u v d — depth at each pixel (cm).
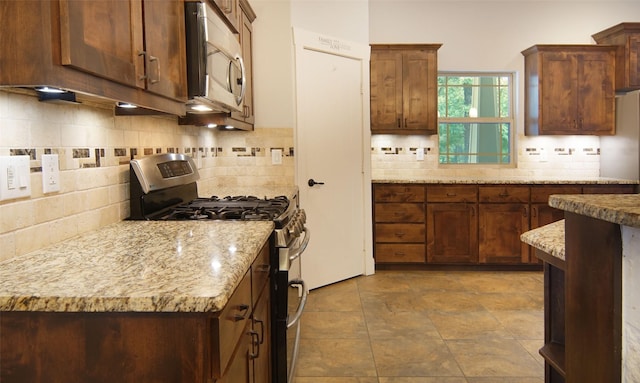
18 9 92
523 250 409
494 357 245
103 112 171
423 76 423
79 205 153
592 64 423
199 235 147
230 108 215
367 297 344
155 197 200
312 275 361
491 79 466
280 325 183
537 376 224
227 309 97
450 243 410
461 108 466
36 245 130
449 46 451
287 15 342
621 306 95
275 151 345
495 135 468
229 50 204
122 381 85
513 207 406
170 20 156
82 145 156
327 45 363
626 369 94
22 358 85
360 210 399
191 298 83
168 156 221
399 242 411
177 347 84
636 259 91
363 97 394
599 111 427
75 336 85
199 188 291
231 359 102
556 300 145
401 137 452
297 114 346
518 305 325
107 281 93
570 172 457
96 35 107
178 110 170
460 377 224
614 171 432
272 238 179
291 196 271
